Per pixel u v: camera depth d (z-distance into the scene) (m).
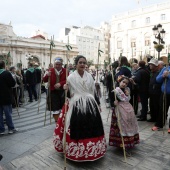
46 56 43.62
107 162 3.69
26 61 40.81
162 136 4.89
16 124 6.38
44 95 13.63
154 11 40.53
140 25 42.38
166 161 3.68
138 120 6.31
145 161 3.70
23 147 4.49
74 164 3.66
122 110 3.97
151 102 6.01
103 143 3.73
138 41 42.81
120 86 4.13
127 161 3.71
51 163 3.72
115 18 45.81
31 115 7.61
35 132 5.49
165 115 5.33
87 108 3.63
